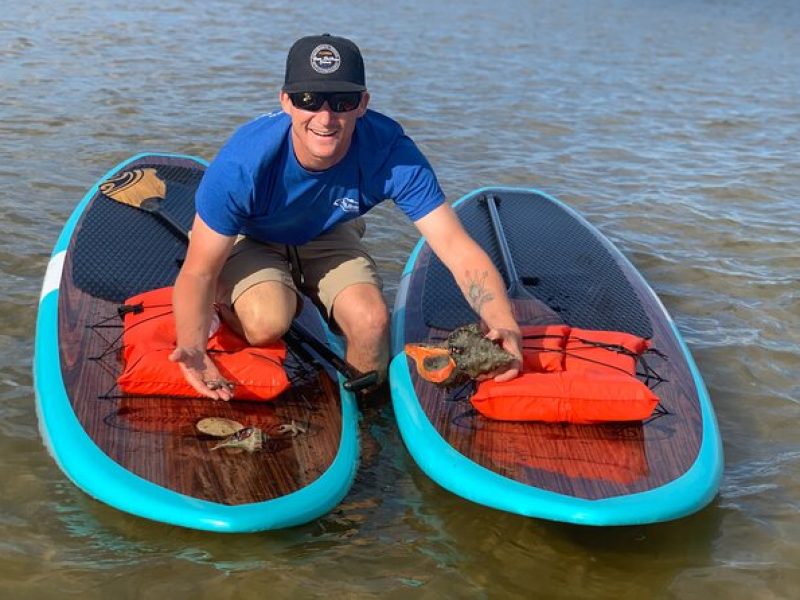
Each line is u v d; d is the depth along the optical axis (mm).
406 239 3611
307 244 2377
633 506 1884
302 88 1905
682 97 6312
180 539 1938
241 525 1849
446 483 2018
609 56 7539
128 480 1920
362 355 2348
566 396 2049
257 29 7438
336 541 1981
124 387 2105
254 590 1826
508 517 2080
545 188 4363
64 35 6578
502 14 9148
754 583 1907
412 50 7172
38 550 1886
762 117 5906
